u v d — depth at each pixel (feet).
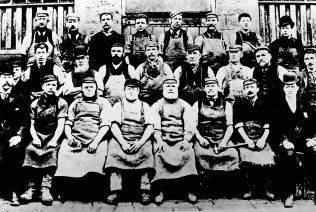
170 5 22.00
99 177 18.97
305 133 19.81
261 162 18.95
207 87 20.10
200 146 19.38
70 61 21.01
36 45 21.31
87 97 19.90
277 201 18.90
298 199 19.03
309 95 20.56
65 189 18.95
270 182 19.03
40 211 18.31
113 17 21.77
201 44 21.35
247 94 20.27
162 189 18.88
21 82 20.52
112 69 20.77
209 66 21.02
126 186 18.89
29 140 19.44
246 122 19.72
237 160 19.13
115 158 18.90
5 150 19.22
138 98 20.12
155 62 20.93
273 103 20.12
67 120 19.66
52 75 20.65
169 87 20.06
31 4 22.04
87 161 18.98
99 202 18.84
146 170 18.88
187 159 19.10
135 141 19.21
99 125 19.56
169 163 18.98
